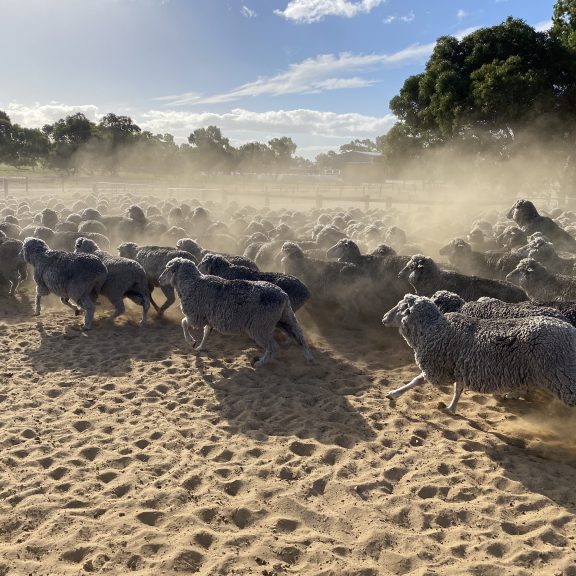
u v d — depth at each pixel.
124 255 11.32
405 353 8.95
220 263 9.53
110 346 8.88
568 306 7.07
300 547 4.26
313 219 22.61
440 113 33.06
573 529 4.56
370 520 4.61
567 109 32.47
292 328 8.12
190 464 5.39
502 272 11.02
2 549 4.14
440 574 4.00
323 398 7.08
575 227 16.22
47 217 15.29
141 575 3.89
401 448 5.87
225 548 4.22
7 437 5.83
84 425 6.22
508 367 5.76
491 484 5.23
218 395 7.11
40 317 10.38
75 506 4.71
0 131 79.00
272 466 5.39
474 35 33.34
